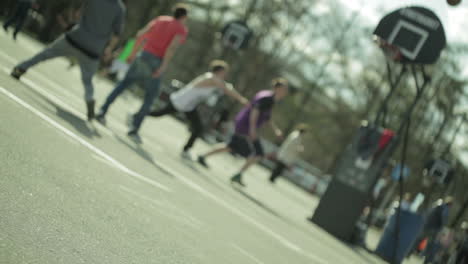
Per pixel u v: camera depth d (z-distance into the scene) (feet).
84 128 28.12
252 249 20.98
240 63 163.43
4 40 56.59
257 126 44.37
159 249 15.05
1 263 10.07
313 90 157.07
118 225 15.44
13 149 17.62
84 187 17.48
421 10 39.24
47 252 11.50
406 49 39.52
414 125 128.77
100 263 12.20
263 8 158.71
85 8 31.40
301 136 81.66
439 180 84.07
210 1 160.25
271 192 60.23
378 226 90.07
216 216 24.23
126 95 81.82
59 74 53.88
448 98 126.62
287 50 162.09
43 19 98.07
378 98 146.00
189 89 43.50
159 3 134.72
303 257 24.97
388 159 41.42
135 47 36.37
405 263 53.21
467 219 92.02
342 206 42.11
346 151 42.50
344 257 32.24
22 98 26.45
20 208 13.14
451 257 45.24
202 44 163.84
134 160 26.81
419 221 41.50
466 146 123.85
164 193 22.81
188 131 76.69
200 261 15.66
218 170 50.98
